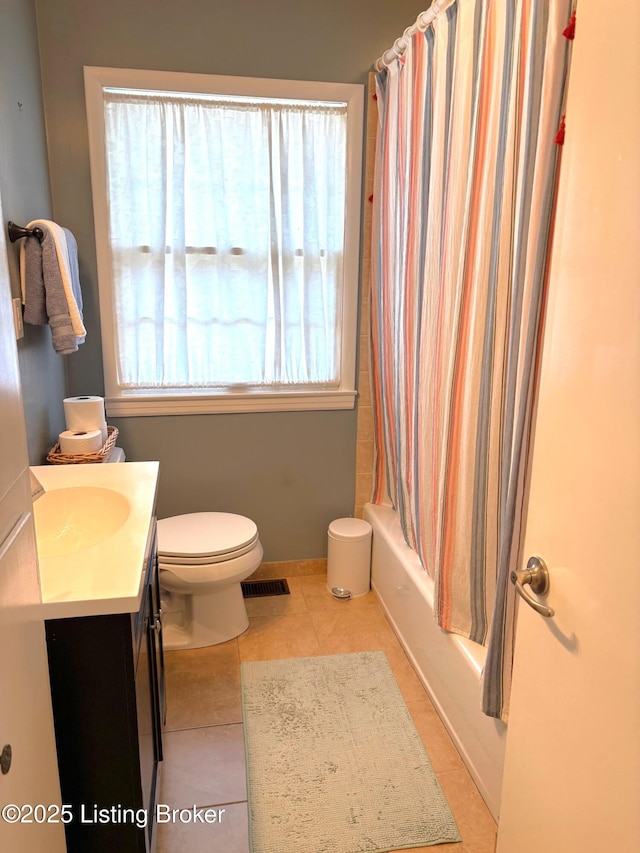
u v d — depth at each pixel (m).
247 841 1.56
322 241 2.64
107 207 2.41
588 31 0.86
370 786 1.73
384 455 2.79
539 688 1.08
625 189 0.80
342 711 2.03
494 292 1.52
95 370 2.54
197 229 2.51
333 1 2.42
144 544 1.25
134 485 1.62
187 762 1.80
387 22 2.48
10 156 1.83
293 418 2.77
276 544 2.90
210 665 2.26
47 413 2.14
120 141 2.39
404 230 2.22
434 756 1.84
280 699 2.08
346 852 1.53
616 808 0.87
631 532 0.82
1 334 0.74
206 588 2.27
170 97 2.38
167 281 2.53
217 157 2.45
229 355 2.64
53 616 1.03
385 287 2.49
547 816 1.07
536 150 1.29
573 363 0.93
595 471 0.89
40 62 2.24
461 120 1.70
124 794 1.16
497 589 1.46
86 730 1.12
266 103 2.46
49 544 1.50
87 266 2.45
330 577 2.79
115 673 1.10
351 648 2.37
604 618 0.88
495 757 1.61
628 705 0.84
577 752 0.97
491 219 1.52
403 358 2.29
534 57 1.27
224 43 2.37
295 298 2.66
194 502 2.76
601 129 0.84
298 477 2.84
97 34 2.27
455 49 1.75
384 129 2.43
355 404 2.81
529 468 1.35
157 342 2.56
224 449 2.73
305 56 2.44
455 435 1.74
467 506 1.72
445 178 1.87
